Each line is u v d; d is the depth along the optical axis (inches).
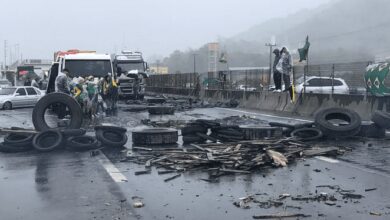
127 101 1234.6
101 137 457.1
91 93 766.5
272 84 1253.7
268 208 251.3
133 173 340.8
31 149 446.9
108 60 957.8
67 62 939.3
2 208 254.4
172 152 402.6
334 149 413.1
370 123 528.4
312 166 361.4
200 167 353.4
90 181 316.2
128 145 471.5
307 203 259.9
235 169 343.3
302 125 514.0
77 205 258.7
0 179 325.1
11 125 679.7
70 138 448.5
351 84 871.7
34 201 267.9
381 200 265.4
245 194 280.2
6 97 1112.8
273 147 397.7
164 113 877.2
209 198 272.4
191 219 233.8
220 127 481.7
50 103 532.7
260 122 692.7
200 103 1219.2
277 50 983.0
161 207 254.7
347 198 270.1
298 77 1056.8
